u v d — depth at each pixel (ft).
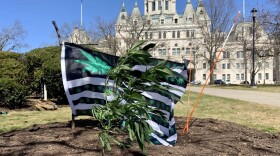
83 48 18.69
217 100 52.01
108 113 10.39
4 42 178.70
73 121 20.22
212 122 24.73
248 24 179.32
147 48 10.25
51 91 42.47
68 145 16.06
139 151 14.75
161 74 10.16
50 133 19.16
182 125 22.86
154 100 15.65
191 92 84.79
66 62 18.52
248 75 326.24
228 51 235.20
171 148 15.66
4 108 38.58
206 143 17.20
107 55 18.35
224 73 334.03
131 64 10.43
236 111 36.83
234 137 19.06
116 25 235.81
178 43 340.18
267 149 16.80
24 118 30.22
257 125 26.27
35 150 15.26
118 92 10.69
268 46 134.82
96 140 16.90
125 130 11.18
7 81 38.06
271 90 94.73
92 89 18.48
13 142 17.06
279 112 35.96
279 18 118.11
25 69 41.39
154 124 15.97
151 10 391.65
